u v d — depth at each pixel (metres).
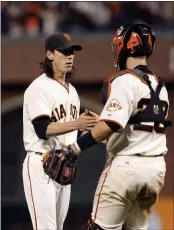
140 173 17.55
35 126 19.75
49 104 20.08
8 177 59.22
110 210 17.83
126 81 17.55
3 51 54.19
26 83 54.81
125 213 18.03
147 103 17.61
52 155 18.86
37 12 55.31
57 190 20.52
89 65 53.97
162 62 53.22
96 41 53.81
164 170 17.98
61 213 21.02
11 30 55.03
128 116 17.36
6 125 58.03
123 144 17.69
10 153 59.00
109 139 17.92
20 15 55.19
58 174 18.73
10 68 54.31
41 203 19.94
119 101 17.33
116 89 17.47
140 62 18.14
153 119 17.66
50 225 19.94
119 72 17.89
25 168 20.23
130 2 54.84
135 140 17.62
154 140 17.77
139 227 18.69
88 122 18.81
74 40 53.97
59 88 20.45
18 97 55.31
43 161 19.20
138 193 17.92
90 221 18.12
